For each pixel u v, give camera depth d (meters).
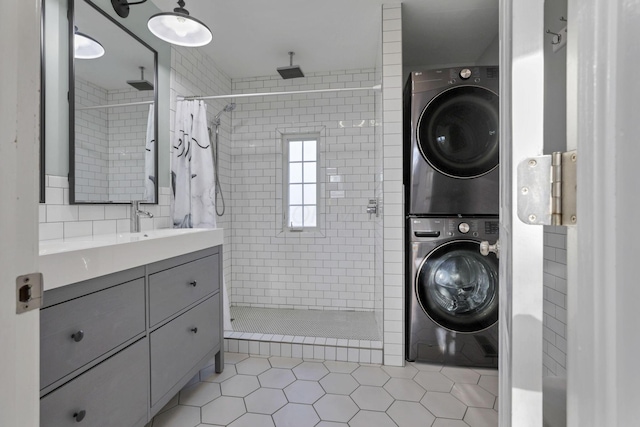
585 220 0.33
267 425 1.54
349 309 3.13
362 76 3.10
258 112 3.25
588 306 0.32
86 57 1.57
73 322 1.02
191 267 1.70
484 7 2.16
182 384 1.60
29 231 0.46
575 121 0.36
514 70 0.43
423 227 2.09
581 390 0.33
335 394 1.80
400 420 1.58
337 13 2.21
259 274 3.28
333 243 3.15
